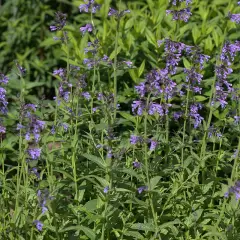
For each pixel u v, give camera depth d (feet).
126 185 32.32
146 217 32.78
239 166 32.30
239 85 38.29
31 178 32.58
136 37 45.98
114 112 33.65
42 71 54.39
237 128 35.96
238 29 46.83
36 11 58.54
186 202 32.32
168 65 33.68
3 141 45.03
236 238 30.73
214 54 44.16
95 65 36.86
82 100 40.52
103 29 46.88
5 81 31.63
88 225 32.55
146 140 29.96
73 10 59.88
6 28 59.82
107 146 30.17
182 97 37.83
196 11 50.98
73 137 35.32
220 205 33.86
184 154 36.24
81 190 32.50
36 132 28.68
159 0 50.14
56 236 31.07
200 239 31.12
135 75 42.11
